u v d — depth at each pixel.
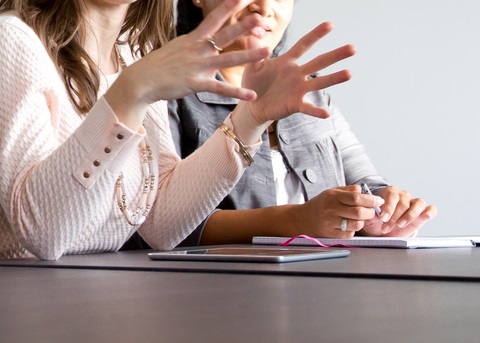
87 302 0.71
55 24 1.51
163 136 1.69
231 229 1.93
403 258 1.12
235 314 0.61
